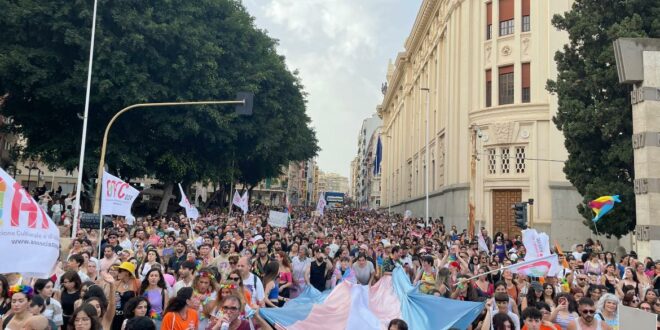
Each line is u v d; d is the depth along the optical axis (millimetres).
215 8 30109
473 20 32656
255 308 6977
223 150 32656
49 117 28359
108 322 6539
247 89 29719
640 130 15406
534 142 28547
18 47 24250
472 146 30953
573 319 7184
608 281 10719
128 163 27703
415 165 52969
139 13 26344
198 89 27734
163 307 7340
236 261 8734
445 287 9188
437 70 41031
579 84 19641
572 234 26969
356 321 7469
